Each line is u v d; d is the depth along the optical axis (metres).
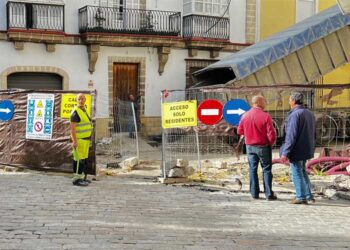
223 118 11.80
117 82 21.66
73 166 11.36
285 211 8.91
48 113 12.45
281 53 18.06
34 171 12.70
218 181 11.66
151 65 22.00
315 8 25.20
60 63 20.38
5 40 19.48
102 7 20.66
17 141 12.91
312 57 18.75
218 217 8.41
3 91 13.09
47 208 8.75
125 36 20.72
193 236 7.26
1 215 8.19
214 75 21.11
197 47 22.48
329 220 8.34
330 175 12.39
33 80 20.34
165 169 11.83
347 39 19.28
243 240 7.11
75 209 8.73
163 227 7.71
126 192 10.29
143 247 6.67
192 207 9.09
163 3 22.27
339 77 22.56
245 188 10.95
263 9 24.28
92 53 20.58
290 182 11.72
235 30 23.73
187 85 22.73
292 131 9.20
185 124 11.79
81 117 10.82
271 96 14.85
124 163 13.70
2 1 19.44
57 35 19.66
